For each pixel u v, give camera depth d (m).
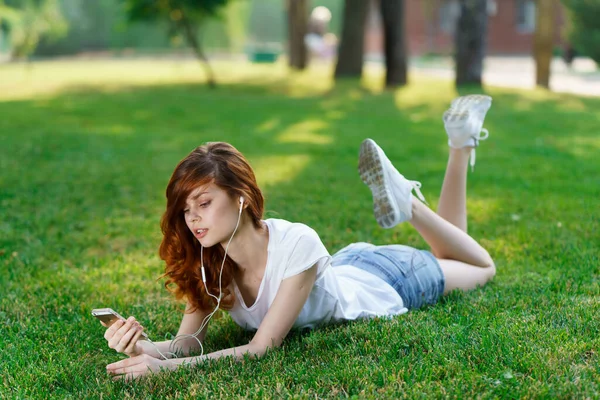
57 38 41.41
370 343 3.11
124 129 12.05
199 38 45.59
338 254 3.74
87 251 5.21
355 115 13.94
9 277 4.53
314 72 26.62
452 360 2.88
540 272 4.34
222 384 2.81
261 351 3.02
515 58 37.12
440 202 4.20
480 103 4.10
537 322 3.34
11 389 2.94
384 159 3.67
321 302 3.22
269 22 66.50
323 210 6.17
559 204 6.14
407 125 12.41
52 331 3.62
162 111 14.65
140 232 5.63
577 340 3.06
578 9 18.59
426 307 3.66
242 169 2.93
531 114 13.60
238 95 18.36
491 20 41.31
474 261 3.94
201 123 12.79
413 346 3.09
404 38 20.00
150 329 3.68
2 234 5.58
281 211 6.12
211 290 3.12
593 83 20.61
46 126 12.32
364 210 6.21
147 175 7.98
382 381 2.77
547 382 2.68
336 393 2.71
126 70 28.84
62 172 8.10
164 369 2.94
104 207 6.49
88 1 45.91
